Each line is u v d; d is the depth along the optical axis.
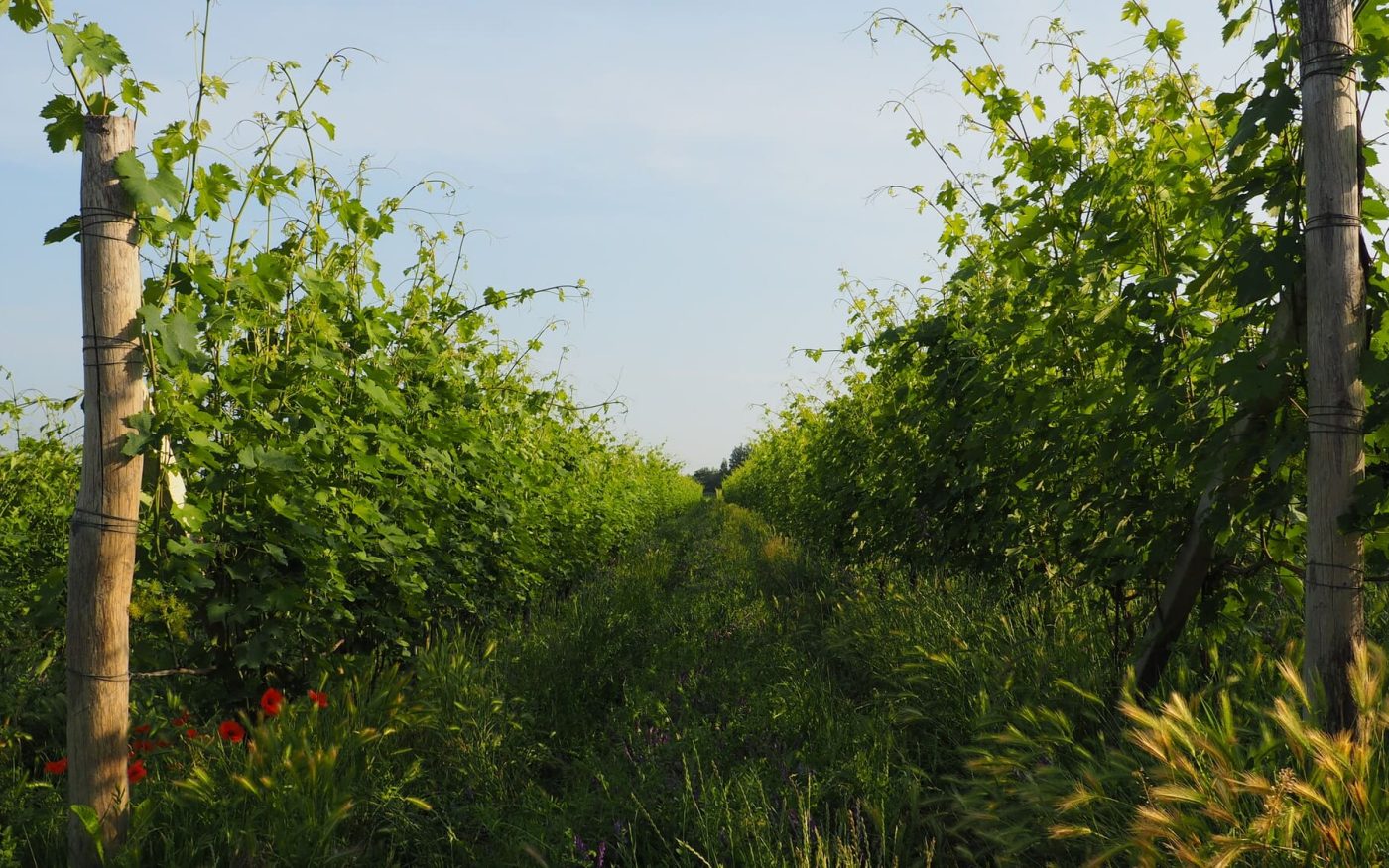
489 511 6.39
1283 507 3.21
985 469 5.54
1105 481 4.08
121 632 2.86
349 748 3.58
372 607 4.93
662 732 4.27
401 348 5.47
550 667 5.36
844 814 3.24
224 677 3.93
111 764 2.84
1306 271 2.53
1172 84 3.75
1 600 4.97
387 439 4.56
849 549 9.14
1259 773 2.43
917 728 4.26
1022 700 4.04
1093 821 2.75
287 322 4.17
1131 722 3.43
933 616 5.54
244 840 2.97
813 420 10.30
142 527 3.24
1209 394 3.31
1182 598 3.50
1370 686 2.35
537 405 7.52
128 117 2.80
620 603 7.40
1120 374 4.13
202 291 3.36
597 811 3.49
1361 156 2.52
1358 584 2.48
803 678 4.91
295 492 3.91
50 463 5.73
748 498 28.17
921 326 6.05
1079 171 4.05
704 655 5.85
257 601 3.75
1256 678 3.26
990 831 2.94
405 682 4.39
